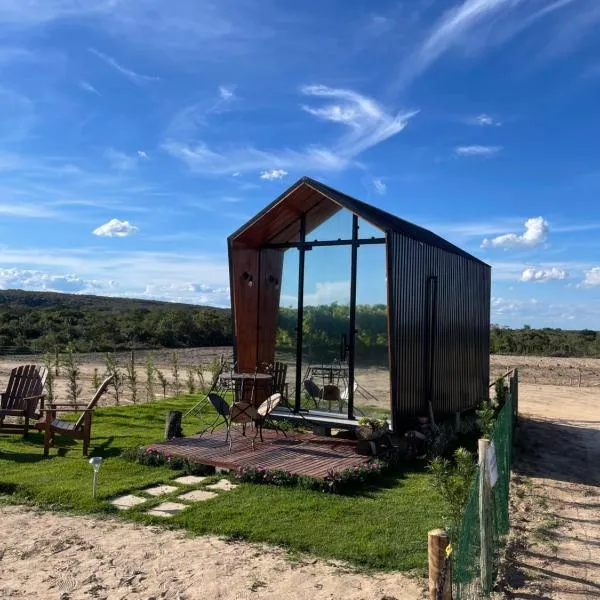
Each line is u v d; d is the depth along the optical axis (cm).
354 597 459
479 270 1425
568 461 1036
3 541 568
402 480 791
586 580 518
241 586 478
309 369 1059
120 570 507
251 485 747
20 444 962
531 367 3153
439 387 1126
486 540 469
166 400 1486
